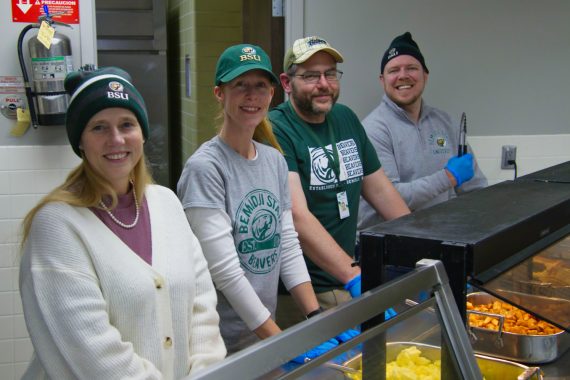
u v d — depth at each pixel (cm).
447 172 296
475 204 161
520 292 142
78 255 138
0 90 302
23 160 308
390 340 124
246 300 192
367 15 348
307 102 238
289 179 231
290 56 240
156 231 155
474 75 364
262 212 203
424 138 313
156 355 146
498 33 362
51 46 296
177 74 553
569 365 175
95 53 311
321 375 107
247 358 94
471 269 124
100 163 146
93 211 148
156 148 500
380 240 133
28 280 138
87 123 145
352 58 351
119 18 480
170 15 573
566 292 157
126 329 144
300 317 243
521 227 141
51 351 136
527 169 376
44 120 302
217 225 192
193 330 158
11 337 311
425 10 353
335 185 244
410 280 123
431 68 360
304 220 223
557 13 364
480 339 177
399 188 298
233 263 192
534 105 371
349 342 113
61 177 312
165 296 149
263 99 199
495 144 371
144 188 157
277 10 354
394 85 304
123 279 142
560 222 161
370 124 310
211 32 461
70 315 134
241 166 200
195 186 193
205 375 89
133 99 150
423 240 129
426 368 126
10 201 309
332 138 246
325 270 221
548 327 180
